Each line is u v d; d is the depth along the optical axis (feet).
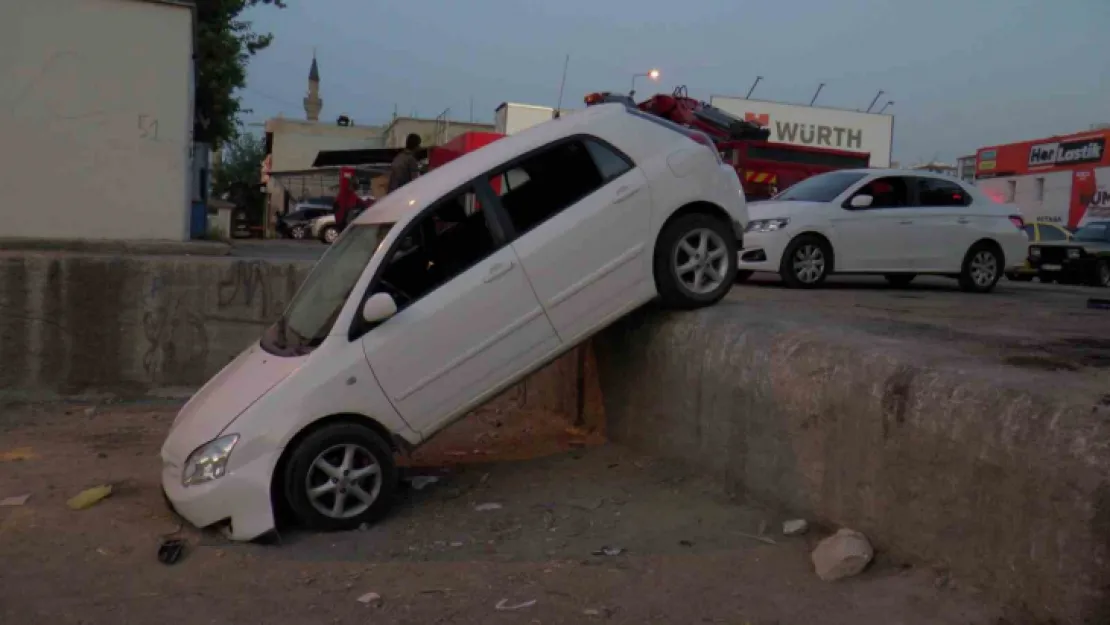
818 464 16.48
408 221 19.31
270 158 172.96
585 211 20.45
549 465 23.29
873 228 38.29
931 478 13.74
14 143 38.04
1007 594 12.30
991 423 12.71
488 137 60.80
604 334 25.45
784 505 17.48
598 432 26.07
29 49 37.91
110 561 16.66
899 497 14.40
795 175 64.90
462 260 20.63
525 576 15.71
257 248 63.62
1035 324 24.04
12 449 24.71
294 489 17.84
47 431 26.94
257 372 18.79
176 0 40.16
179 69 39.99
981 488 12.81
